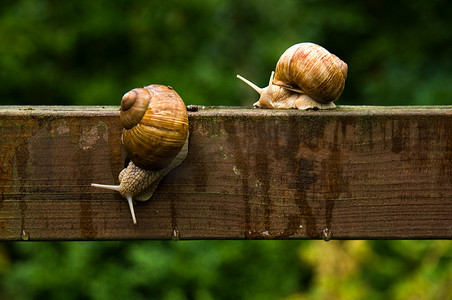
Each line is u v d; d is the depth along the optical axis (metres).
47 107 0.73
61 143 0.70
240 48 2.17
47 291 1.33
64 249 1.37
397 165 0.70
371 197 0.70
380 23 2.30
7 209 0.70
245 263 1.42
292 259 1.46
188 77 1.75
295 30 2.33
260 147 0.70
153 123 0.67
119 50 1.75
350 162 0.70
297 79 0.74
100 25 1.68
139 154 0.68
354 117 0.70
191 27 1.86
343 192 0.70
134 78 1.70
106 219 0.70
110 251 1.38
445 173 0.70
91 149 0.70
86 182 0.70
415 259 1.21
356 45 2.41
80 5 1.74
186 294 1.33
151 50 1.77
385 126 0.70
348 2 2.39
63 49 1.67
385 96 1.92
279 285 1.39
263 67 2.16
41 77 1.65
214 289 1.37
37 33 1.67
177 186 0.70
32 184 0.70
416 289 1.12
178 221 0.70
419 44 2.00
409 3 2.15
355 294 1.21
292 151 0.70
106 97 1.64
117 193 0.70
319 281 1.29
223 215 0.70
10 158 0.70
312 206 0.70
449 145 0.70
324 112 0.70
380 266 1.26
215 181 0.70
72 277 1.31
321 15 2.35
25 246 1.39
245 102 2.00
